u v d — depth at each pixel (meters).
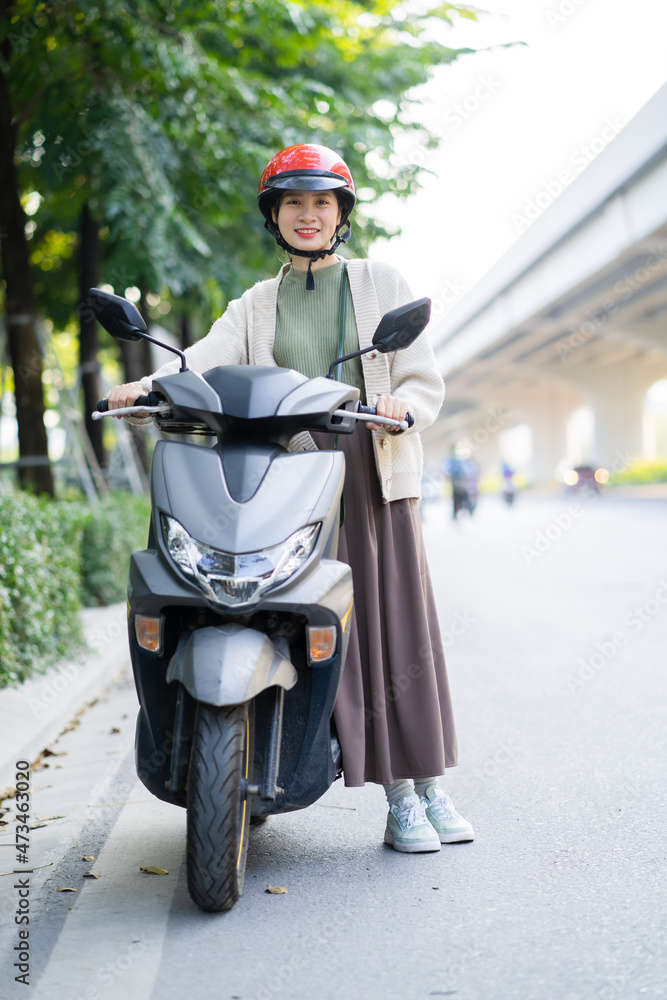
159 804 3.80
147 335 2.85
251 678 2.44
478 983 2.19
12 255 9.25
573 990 2.14
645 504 30.08
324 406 2.70
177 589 2.54
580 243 25.11
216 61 8.88
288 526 2.57
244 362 3.29
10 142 9.05
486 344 36.19
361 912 2.62
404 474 3.15
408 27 10.53
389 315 2.77
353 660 3.00
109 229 8.83
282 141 9.34
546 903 2.63
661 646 6.77
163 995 2.20
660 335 37.56
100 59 8.63
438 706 3.12
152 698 2.70
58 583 6.69
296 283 3.24
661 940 2.37
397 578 3.13
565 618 8.34
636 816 3.35
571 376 52.59
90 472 11.62
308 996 2.16
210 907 2.58
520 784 3.80
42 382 9.49
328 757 2.77
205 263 10.59
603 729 4.59
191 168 9.63
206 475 2.65
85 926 2.61
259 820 3.51
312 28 9.50
